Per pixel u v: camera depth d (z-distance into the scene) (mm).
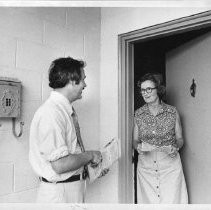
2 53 1329
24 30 1427
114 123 1785
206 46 1681
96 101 1846
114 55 1802
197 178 1747
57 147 1042
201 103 1716
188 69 1873
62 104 1157
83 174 1229
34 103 1463
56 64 1188
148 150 1636
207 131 1651
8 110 1294
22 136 1402
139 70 2102
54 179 1099
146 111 1717
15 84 1334
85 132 1760
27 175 1419
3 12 1340
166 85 2174
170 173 1643
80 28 1737
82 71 1227
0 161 1310
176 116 1673
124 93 1760
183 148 1897
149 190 1693
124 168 1751
